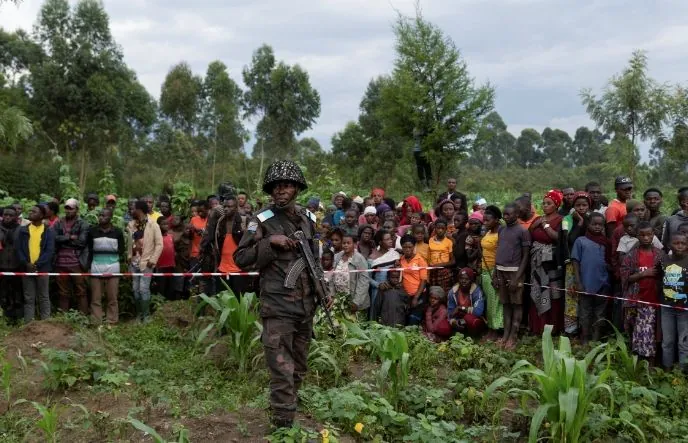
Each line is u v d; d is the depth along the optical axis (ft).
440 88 80.59
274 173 17.10
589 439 18.11
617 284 27.32
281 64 142.20
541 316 28.91
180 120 153.17
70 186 46.01
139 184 126.00
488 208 30.50
